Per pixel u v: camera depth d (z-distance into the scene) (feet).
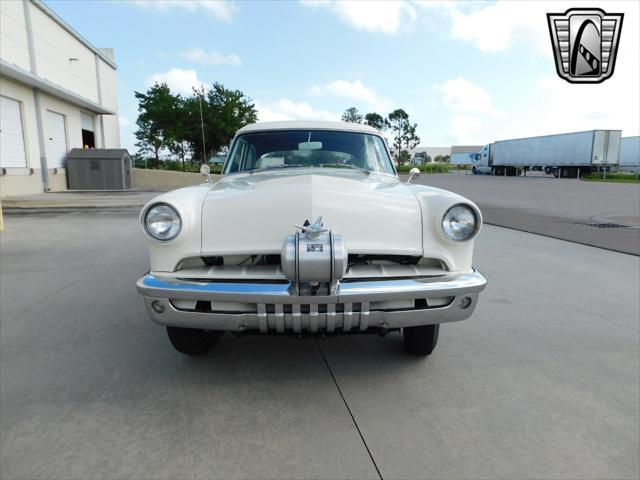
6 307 12.43
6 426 6.78
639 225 28.35
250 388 7.98
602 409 7.34
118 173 58.49
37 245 21.90
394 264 7.48
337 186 8.11
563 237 23.98
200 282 7.01
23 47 46.42
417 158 270.87
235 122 105.50
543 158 117.08
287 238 6.67
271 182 8.58
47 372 8.55
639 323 11.35
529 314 11.98
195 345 8.92
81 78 62.39
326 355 9.37
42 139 51.08
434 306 7.30
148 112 102.53
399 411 7.25
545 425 6.88
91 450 6.23
